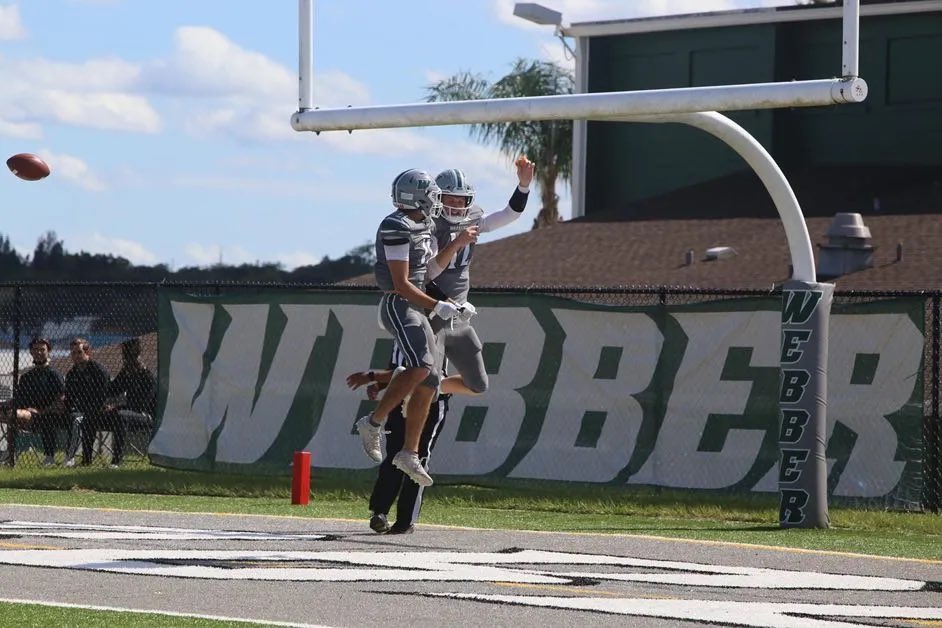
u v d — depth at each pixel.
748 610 17.81
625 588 19.36
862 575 21.03
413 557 21.77
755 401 31.97
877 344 31.03
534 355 33.97
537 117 27.16
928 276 50.22
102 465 39.75
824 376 27.61
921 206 59.03
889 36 66.00
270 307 36.31
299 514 29.09
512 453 33.94
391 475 24.09
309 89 29.48
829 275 52.97
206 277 118.62
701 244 59.38
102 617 16.56
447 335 22.95
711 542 24.62
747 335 32.16
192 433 36.88
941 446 31.16
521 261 61.47
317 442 35.62
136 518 27.22
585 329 33.56
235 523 26.53
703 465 32.38
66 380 39.97
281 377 36.12
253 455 36.19
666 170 72.00
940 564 22.41
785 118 68.69
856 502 30.97
